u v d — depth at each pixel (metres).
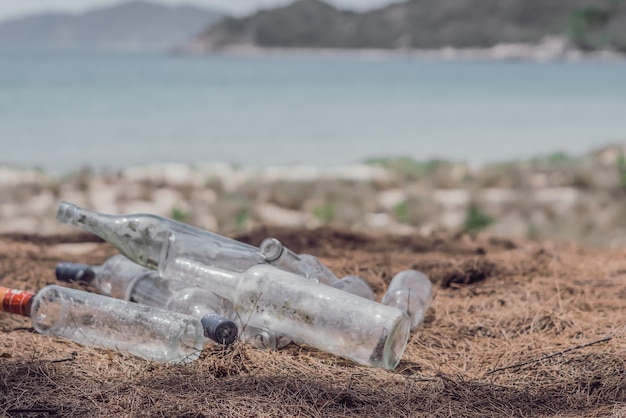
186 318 2.56
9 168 10.38
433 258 4.30
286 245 4.58
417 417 2.20
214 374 2.44
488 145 18.03
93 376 2.39
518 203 9.11
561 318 3.15
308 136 18.66
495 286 3.72
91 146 15.54
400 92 36.25
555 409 2.32
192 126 19.36
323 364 2.60
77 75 38.78
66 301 2.72
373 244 4.76
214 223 7.78
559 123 23.12
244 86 36.72
